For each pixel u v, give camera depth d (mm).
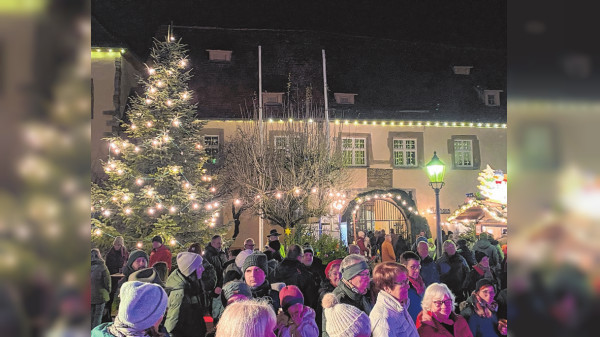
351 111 25203
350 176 22734
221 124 23438
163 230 14031
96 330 2777
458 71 28344
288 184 17375
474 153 25703
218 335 2486
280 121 23281
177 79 16703
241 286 4477
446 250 7895
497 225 17656
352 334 3277
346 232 23469
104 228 13742
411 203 24578
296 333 3639
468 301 4512
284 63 26547
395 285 3541
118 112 21797
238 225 21953
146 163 15367
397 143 25203
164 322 5027
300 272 6047
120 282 6652
